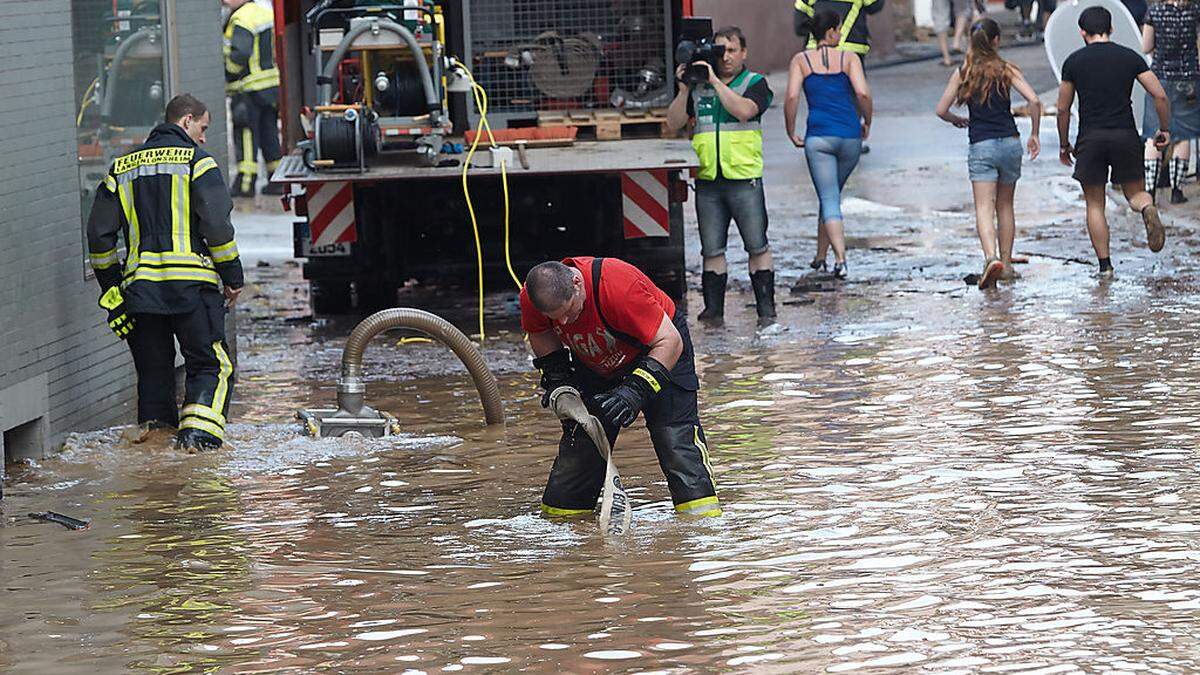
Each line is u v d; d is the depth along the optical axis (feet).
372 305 126.21
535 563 62.95
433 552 65.05
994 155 123.13
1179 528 63.52
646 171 114.42
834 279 130.11
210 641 55.31
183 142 86.63
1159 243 124.88
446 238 125.49
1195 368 91.76
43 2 84.48
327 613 57.82
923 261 136.15
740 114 111.96
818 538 64.59
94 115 91.61
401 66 116.06
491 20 128.47
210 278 86.28
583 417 67.41
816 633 53.67
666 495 72.64
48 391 84.48
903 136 218.59
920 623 54.19
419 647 53.93
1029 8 338.75
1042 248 138.21
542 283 65.46
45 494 76.23
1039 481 71.15
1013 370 93.76
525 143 123.13
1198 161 166.61
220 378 86.07
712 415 87.04
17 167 81.66
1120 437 78.07
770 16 307.37
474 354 87.04
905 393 89.66
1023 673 49.47
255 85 197.36
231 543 67.10
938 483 71.77
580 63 128.47
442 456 81.56
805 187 185.26
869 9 165.48
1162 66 153.07
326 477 78.07
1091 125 123.44
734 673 50.44
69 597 60.54
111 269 86.12
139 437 85.97
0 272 79.92
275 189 201.57
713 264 115.24
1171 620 53.42
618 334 66.85
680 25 127.95
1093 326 104.94
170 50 101.24
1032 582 57.88
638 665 51.44
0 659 54.24
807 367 97.96
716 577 60.13
